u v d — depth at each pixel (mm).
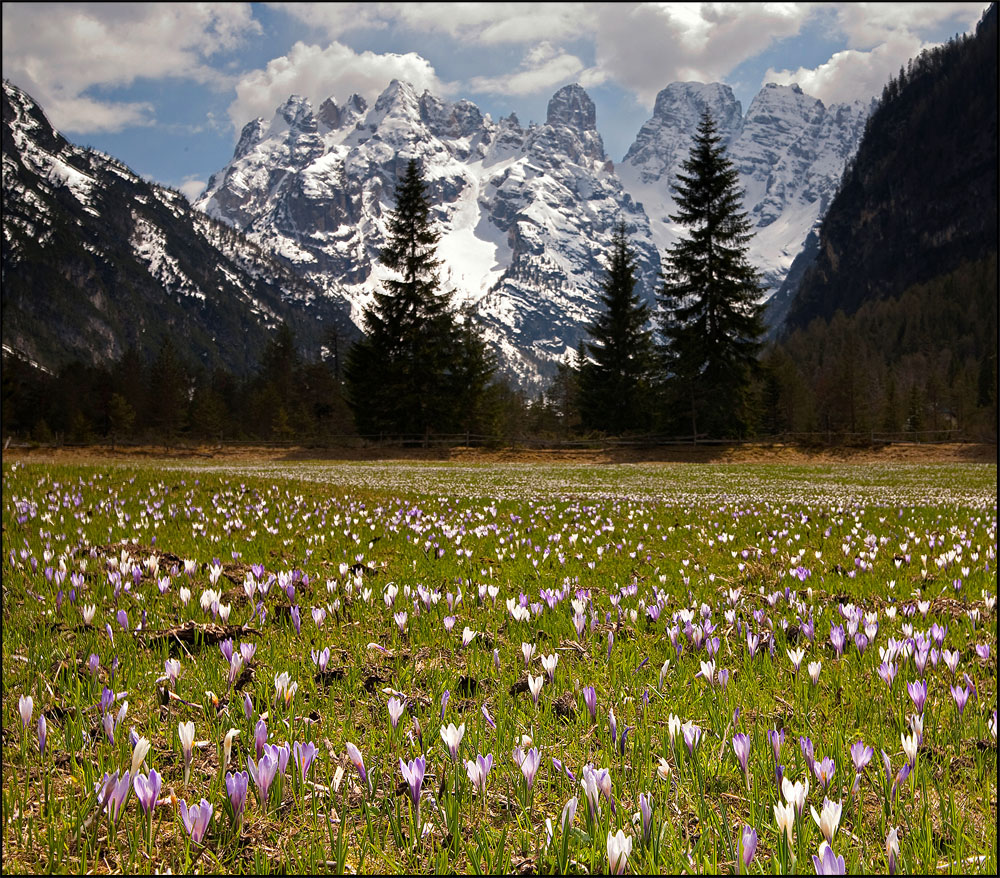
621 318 61406
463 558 7664
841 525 11328
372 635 4777
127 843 2342
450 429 57188
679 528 10828
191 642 4441
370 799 2605
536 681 3250
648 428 60344
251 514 11094
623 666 4098
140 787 2258
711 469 37031
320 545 8477
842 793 2658
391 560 7625
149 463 40094
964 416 104312
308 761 2559
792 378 103312
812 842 2342
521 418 106938
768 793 2674
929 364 152375
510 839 2410
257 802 2582
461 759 2871
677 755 2783
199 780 2750
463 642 4418
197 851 2309
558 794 2691
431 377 57000
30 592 5293
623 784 2709
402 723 3283
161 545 7945
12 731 3109
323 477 24750
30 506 10008
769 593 6125
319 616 4496
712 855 2279
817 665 3576
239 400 128125
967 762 2992
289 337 115438
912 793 2590
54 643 4246
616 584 6199
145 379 128375
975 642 4859
